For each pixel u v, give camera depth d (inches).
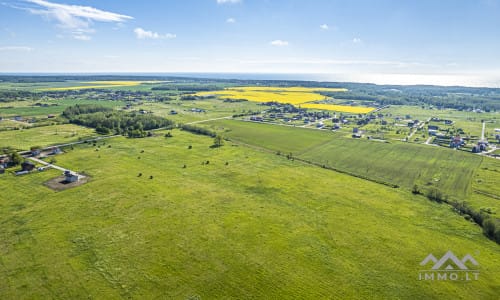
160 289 1706.4
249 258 1998.0
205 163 3976.4
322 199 2945.4
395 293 1723.7
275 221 2488.9
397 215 2657.5
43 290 1683.1
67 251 2026.3
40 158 4008.4
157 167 3759.8
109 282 1753.2
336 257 2041.1
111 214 2534.5
